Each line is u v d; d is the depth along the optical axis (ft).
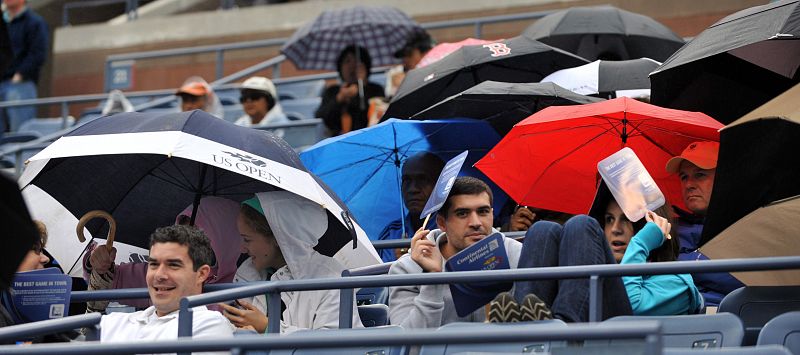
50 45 195.31
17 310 59.82
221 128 65.26
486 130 77.66
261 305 64.64
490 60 85.35
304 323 62.75
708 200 64.44
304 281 56.29
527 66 87.45
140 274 67.67
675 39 102.37
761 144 56.59
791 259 51.31
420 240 59.36
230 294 55.06
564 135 69.92
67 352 45.19
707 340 52.21
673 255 59.41
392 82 117.39
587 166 70.38
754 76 72.33
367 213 77.61
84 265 68.49
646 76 82.89
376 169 77.66
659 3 148.56
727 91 72.69
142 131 64.49
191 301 53.67
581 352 45.34
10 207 37.65
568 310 54.90
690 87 72.79
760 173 56.75
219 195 69.15
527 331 40.22
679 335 52.65
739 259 51.60
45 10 198.90
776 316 56.29
